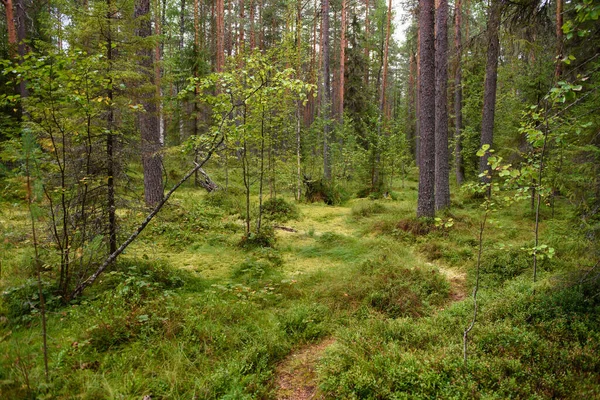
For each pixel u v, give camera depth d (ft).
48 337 12.72
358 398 10.36
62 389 10.31
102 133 17.61
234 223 34.35
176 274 19.98
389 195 55.01
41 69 14.06
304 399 11.19
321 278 21.20
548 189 15.11
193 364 11.87
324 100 62.08
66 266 15.65
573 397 9.75
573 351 11.48
